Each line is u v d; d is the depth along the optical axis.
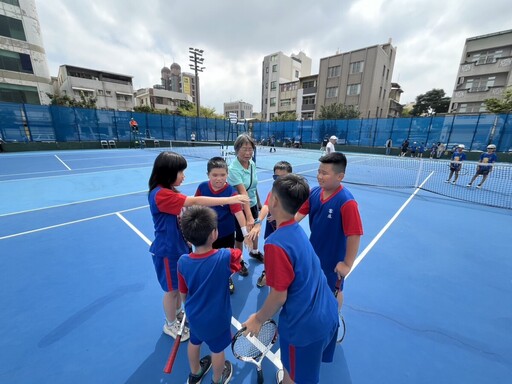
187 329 2.36
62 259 3.66
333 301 1.51
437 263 3.79
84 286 3.04
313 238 2.13
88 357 2.12
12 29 25.39
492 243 4.52
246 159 3.03
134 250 3.97
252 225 2.63
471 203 7.18
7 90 25.80
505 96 24.98
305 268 1.30
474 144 18.25
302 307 1.31
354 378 2.00
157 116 23.02
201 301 1.64
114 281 3.16
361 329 2.51
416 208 6.58
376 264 3.74
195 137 25.62
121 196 7.04
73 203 6.35
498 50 31.16
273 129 29.70
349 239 1.89
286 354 1.46
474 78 33.12
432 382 1.98
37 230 4.68
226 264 1.67
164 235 2.02
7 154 15.73
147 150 20.20
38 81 27.67
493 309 2.81
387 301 2.92
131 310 2.67
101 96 40.38
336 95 37.00
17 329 2.38
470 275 3.48
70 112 18.84
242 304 2.86
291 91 49.66
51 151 17.81
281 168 3.24
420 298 2.98
